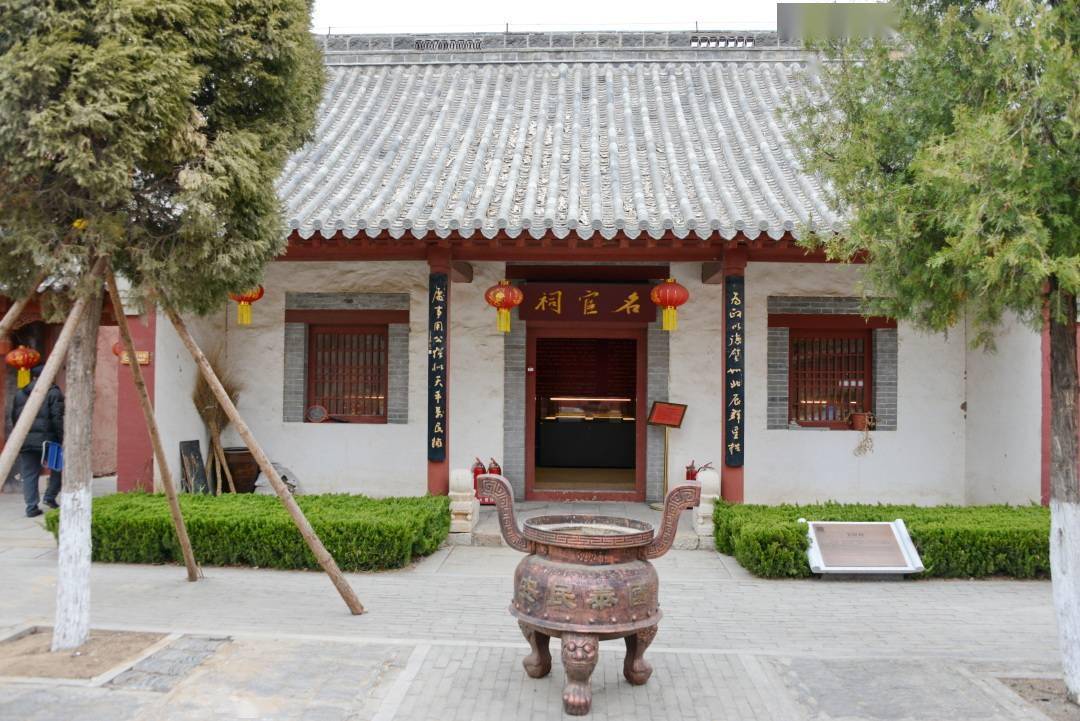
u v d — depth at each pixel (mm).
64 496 5496
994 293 4754
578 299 10586
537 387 14094
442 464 9156
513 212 8938
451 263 9648
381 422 11023
